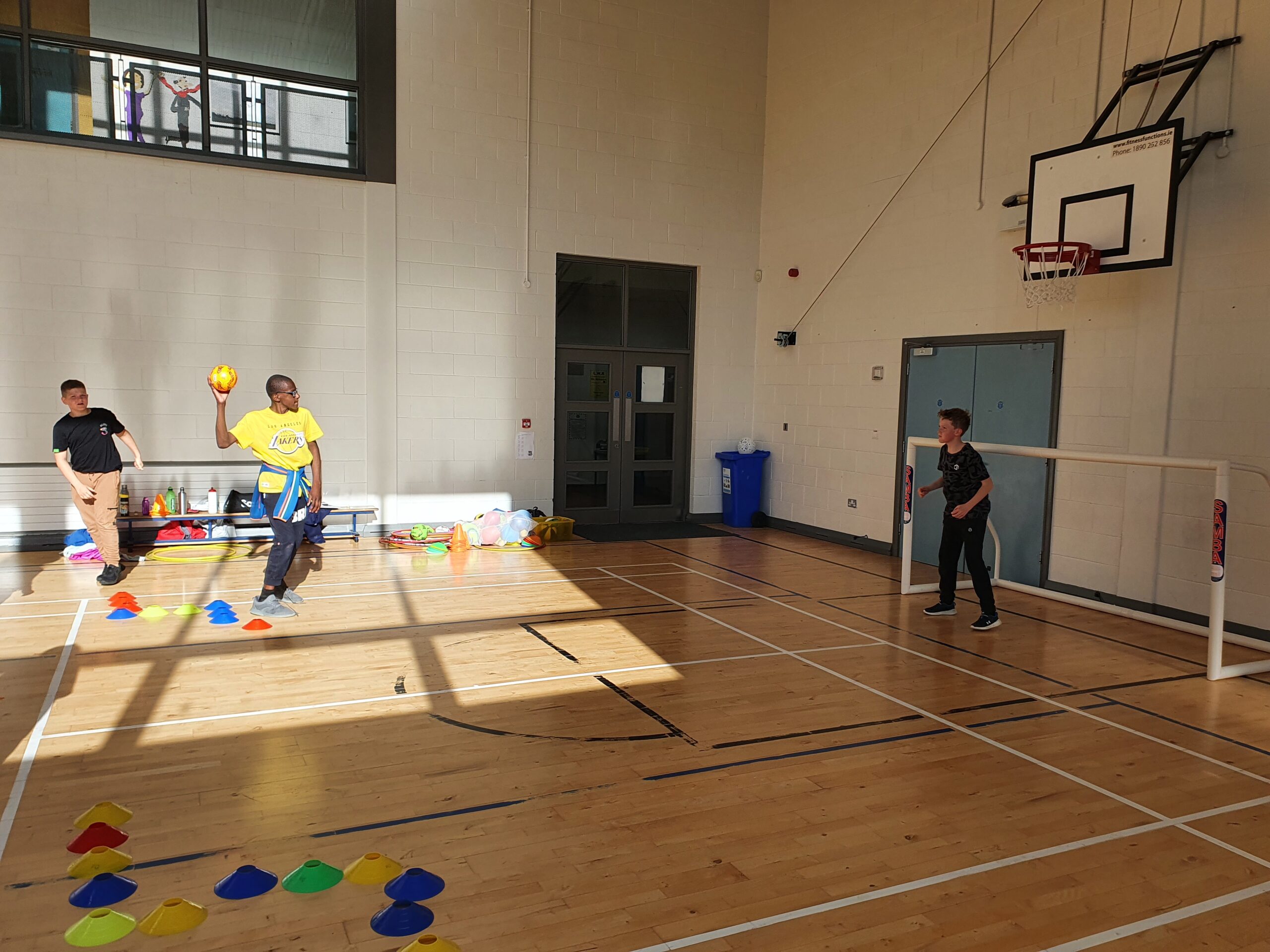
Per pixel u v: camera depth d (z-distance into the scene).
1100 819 3.32
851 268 9.46
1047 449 6.26
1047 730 4.23
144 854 2.88
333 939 2.46
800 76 10.27
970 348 7.96
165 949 2.39
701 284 10.72
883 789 3.54
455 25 9.17
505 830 3.12
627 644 5.55
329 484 9.01
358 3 8.79
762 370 10.99
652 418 10.79
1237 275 5.86
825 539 9.88
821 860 2.96
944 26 8.24
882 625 6.17
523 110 9.55
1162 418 6.33
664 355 10.76
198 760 3.65
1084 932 2.59
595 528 10.32
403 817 3.20
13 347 7.77
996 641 5.80
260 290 8.55
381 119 8.90
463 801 3.35
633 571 7.93
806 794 3.47
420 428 9.33
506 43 9.41
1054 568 7.20
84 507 6.67
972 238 7.95
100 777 3.46
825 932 2.55
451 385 9.42
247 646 5.29
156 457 8.28
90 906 2.58
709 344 10.84
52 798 3.27
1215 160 5.97
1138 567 6.52
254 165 8.42
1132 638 5.91
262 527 8.66
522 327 9.72
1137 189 6.09
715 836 3.11
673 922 2.58
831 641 5.72
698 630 5.92
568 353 10.23
